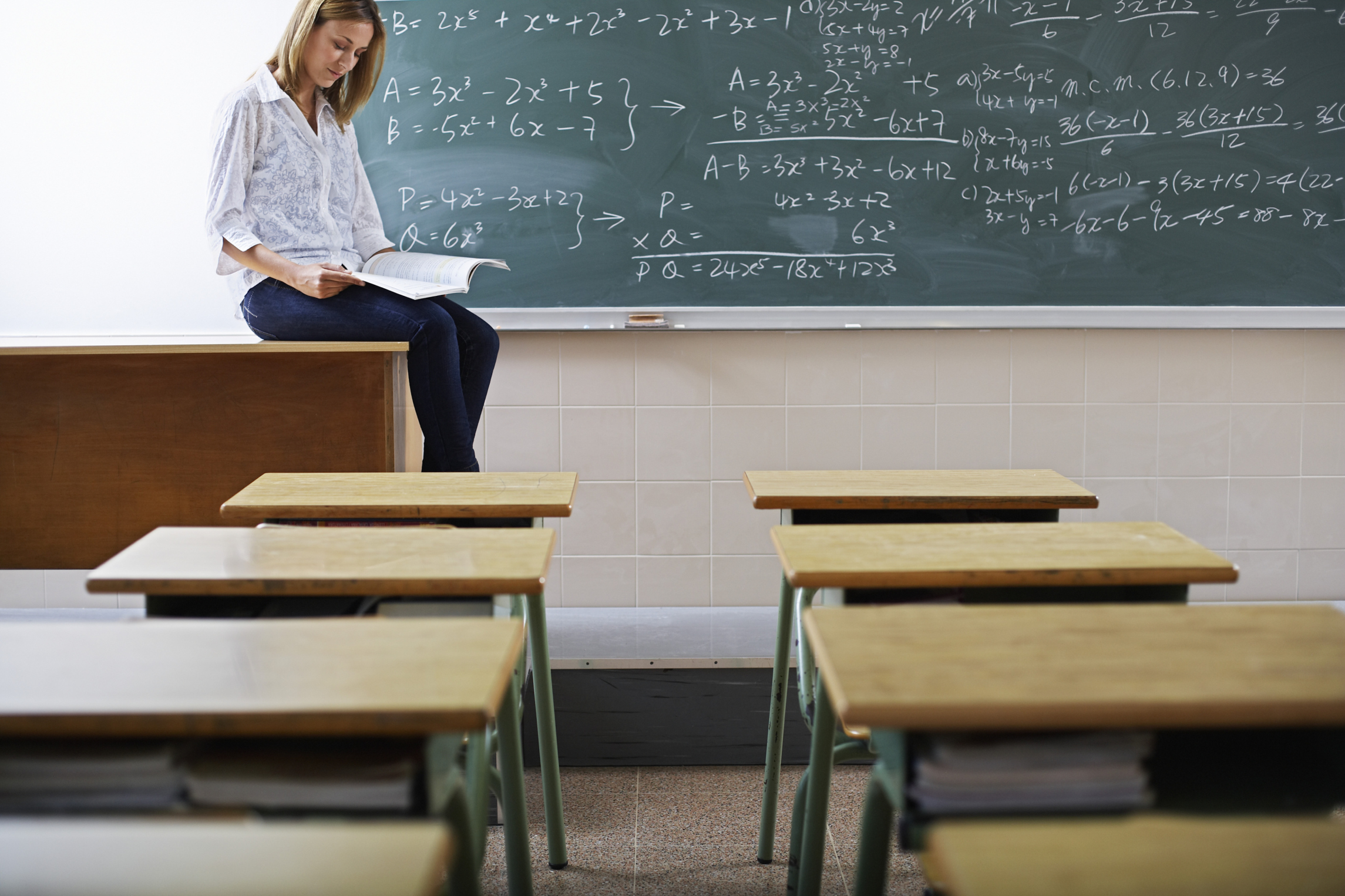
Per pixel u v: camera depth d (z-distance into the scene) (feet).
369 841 1.96
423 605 4.40
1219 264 9.71
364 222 8.68
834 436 9.83
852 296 9.68
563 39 9.37
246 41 9.36
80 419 7.25
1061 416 9.85
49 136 9.43
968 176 9.56
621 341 9.70
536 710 6.50
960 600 4.79
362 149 9.46
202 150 9.46
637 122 9.46
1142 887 1.82
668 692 7.39
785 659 5.85
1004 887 1.80
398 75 9.39
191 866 1.90
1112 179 9.59
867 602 4.94
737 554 9.92
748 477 5.83
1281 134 9.60
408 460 7.82
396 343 7.21
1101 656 2.82
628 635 8.99
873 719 2.49
